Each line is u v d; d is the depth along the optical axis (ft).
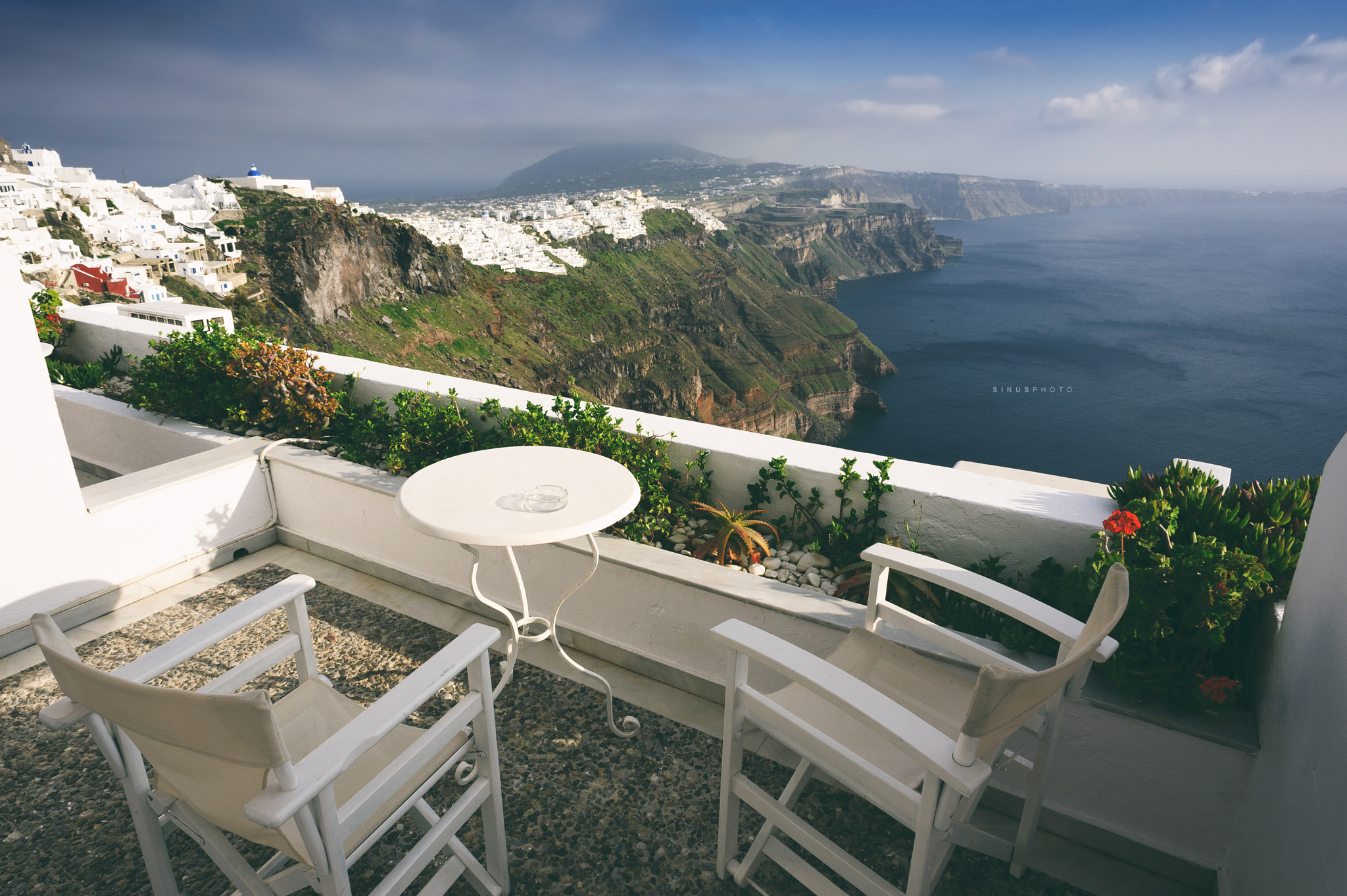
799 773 6.07
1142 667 6.43
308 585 6.19
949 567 6.33
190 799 4.50
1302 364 501.97
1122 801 6.69
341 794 4.79
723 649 8.82
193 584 12.19
